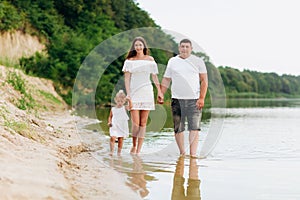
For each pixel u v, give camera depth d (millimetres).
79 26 22656
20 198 3002
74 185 3787
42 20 21547
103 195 3650
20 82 9891
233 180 4418
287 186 4184
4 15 19219
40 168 3746
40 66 18781
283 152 6215
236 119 13164
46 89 15953
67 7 23531
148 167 4977
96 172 4496
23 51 19781
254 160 5551
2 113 5645
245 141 7438
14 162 3719
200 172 4789
